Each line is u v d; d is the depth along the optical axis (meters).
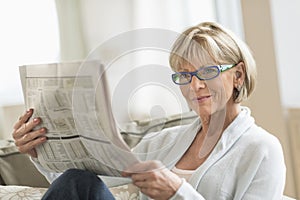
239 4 3.06
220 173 1.47
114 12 3.06
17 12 2.89
